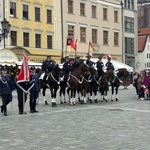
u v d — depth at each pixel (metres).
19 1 47.69
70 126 13.05
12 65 36.53
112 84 23.86
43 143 10.08
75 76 20.77
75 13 55.47
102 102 22.94
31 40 49.34
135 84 28.20
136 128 12.48
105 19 61.34
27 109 19.11
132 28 68.44
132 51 68.38
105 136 11.02
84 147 9.49
